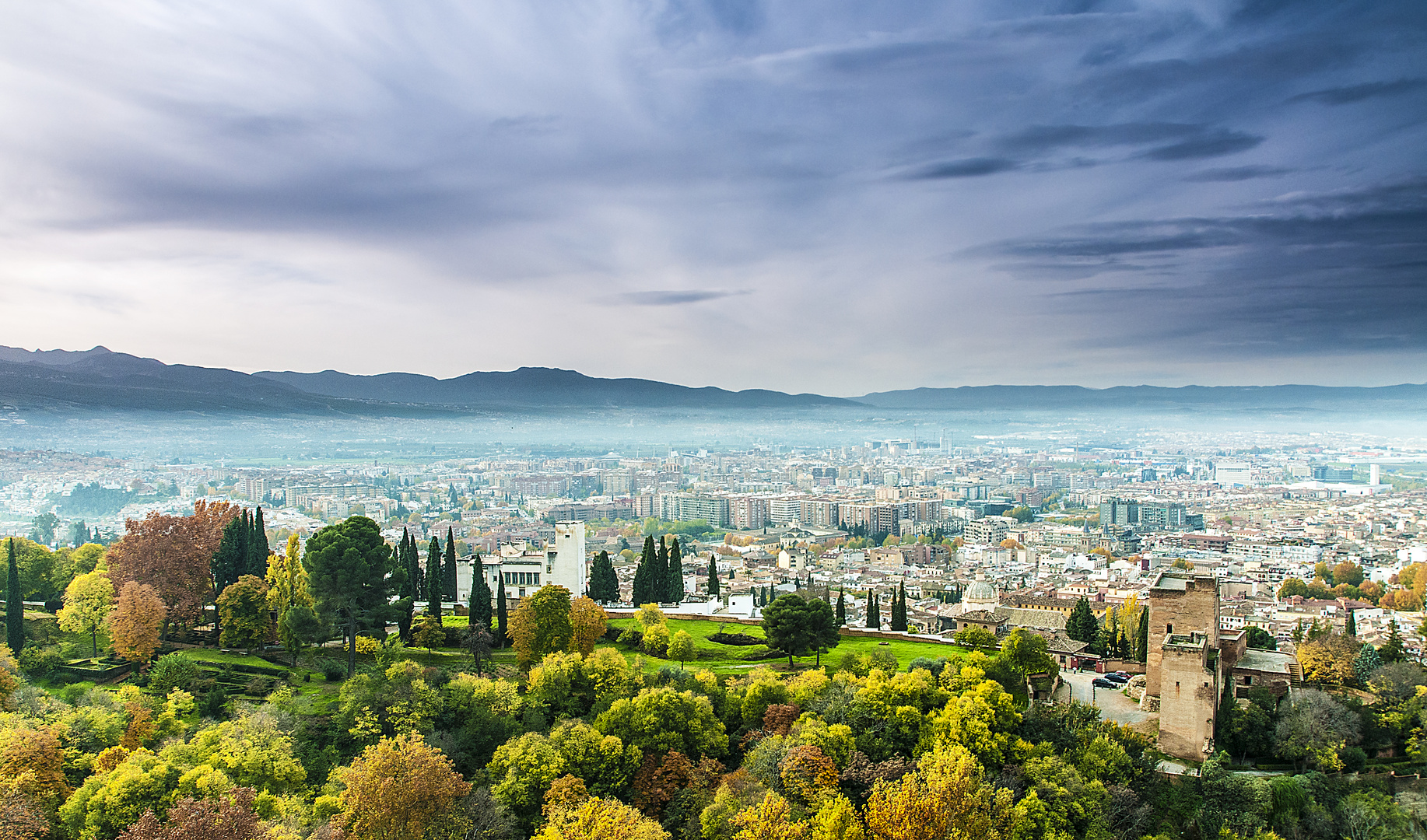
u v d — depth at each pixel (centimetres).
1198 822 14275
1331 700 16662
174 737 16438
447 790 14300
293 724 17362
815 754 15088
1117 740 16025
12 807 13238
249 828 12519
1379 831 14038
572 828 13062
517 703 18100
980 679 17450
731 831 13700
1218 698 16588
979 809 13712
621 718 16812
